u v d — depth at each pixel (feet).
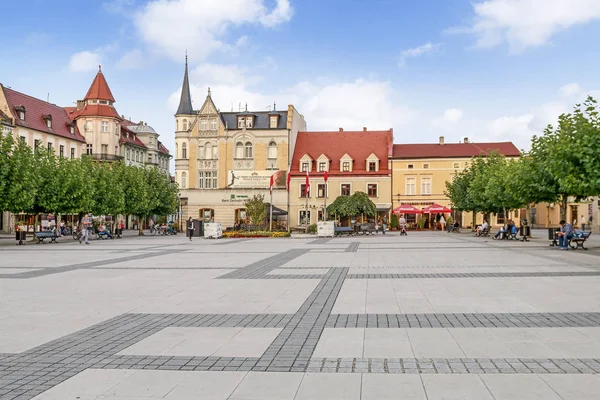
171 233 202.39
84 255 83.46
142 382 19.52
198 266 62.95
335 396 17.89
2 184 116.37
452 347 24.08
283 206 222.07
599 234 166.61
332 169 225.15
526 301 36.11
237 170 225.15
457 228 187.21
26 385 19.31
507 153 221.05
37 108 227.20
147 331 27.84
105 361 22.35
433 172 218.79
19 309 34.50
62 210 142.92
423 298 37.78
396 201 220.43
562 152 82.23
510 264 62.34
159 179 200.75
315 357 22.58
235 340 25.68
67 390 18.74
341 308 34.14
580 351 23.21
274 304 35.86
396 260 69.31
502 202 130.62
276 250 92.27
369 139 234.38
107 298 38.88
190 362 22.04
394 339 25.64
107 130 263.49
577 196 96.73
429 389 18.49
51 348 24.54
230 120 231.50
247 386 18.95
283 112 229.45
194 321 30.37
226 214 225.35
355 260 69.87
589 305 34.42
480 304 35.09
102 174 173.06
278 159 224.33
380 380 19.51
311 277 50.98
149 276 52.75
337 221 184.85
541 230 206.80
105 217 232.53
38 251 95.14
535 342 24.86
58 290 43.06
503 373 20.24
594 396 17.69
